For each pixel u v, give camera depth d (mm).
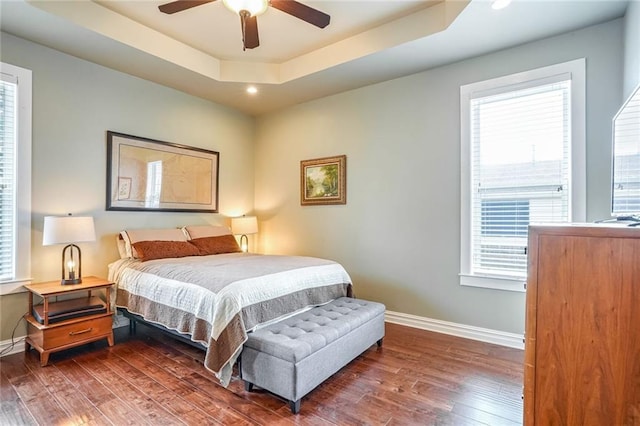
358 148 3910
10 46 2754
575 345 1225
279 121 4711
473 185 3174
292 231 4547
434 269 3365
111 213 3439
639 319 1130
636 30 2141
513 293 2934
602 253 1184
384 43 2969
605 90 2553
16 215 2783
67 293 2859
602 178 2562
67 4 2537
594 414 1196
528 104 2902
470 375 2387
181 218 4098
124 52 3037
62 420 1853
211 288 2316
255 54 3549
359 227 3900
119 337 3156
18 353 2746
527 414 1311
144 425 1812
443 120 3316
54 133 3014
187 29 3074
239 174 4797
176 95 4004
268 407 1987
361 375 2383
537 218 2852
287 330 2221
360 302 2924
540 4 2320
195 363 2590
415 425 1815
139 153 3650
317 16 2396
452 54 3064
